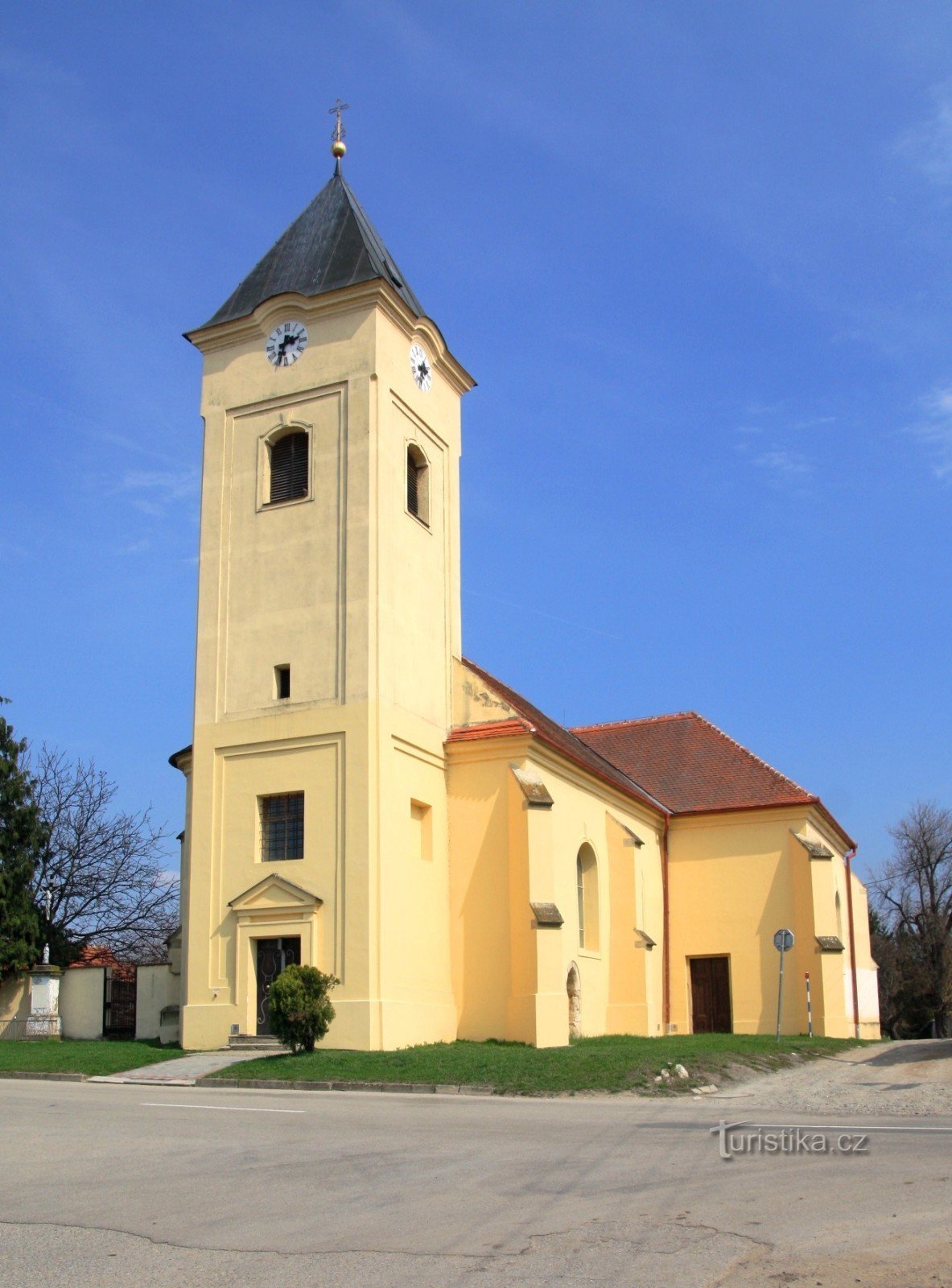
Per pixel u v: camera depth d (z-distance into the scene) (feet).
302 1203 36.35
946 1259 28.71
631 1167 41.52
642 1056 80.38
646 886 138.92
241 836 102.99
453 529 121.08
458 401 126.72
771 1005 138.51
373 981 95.09
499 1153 45.03
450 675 115.96
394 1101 66.28
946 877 248.11
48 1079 84.84
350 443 107.55
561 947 103.81
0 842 125.39
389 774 101.09
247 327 114.42
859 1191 36.35
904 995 244.42
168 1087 77.77
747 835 144.66
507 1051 85.97
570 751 119.85
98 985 120.88
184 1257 30.19
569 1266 28.81
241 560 109.91
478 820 109.19
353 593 103.91
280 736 103.55
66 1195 37.81
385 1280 27.91
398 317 113.29
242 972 99.35
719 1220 33.12
